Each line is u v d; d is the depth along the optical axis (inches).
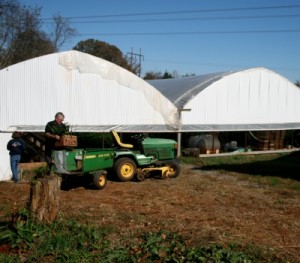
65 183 470.0
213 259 226.8
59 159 414.0
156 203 388.8
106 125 660.1
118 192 441.4
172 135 858.8
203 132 851.4
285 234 296.8
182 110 754.2
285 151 901.8
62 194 425.7
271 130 892.6
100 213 341.1
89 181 476.4
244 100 847.1
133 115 689.0
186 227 305.7
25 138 641.6
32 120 601.9
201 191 454.6
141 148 523.8
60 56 616.4
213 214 350.3
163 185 488.1
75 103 630.5
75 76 629.3
